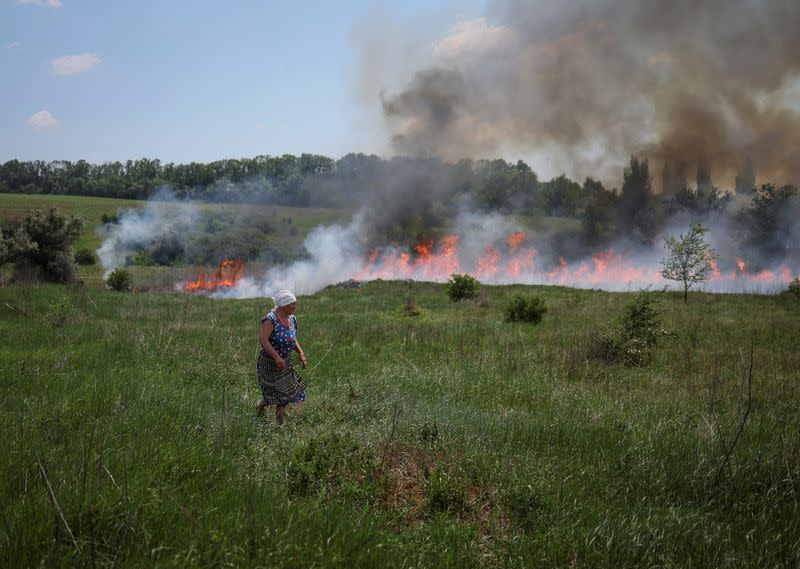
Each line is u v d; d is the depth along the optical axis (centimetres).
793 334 1385
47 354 941
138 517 300
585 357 1105
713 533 391
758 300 2314
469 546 347
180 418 561
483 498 431
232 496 359
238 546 286
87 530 292
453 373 917
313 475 418
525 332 1476
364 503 393
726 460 486
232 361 948
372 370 933
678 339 1332
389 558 310
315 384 828
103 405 593
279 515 335
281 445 494
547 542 358
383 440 517
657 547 367
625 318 1198
